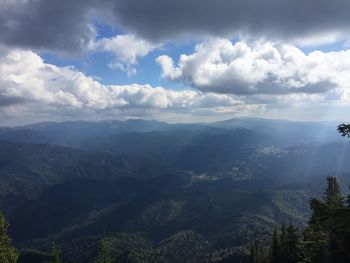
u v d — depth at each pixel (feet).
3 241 142.51
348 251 111.14
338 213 70.44
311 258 143.95
